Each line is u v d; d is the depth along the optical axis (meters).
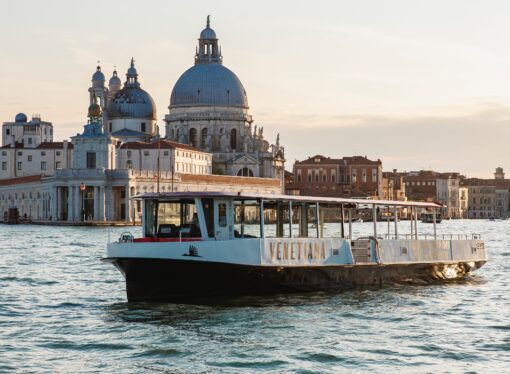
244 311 47.31
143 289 49.06
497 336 42.50
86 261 82.94
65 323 45.50
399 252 58.19
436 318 46.97
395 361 37.53
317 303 50.16
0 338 41.88
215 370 36.12
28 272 71.25
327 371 35.97
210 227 49.81
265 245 50.19
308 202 53.69
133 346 39.88
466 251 64.06
